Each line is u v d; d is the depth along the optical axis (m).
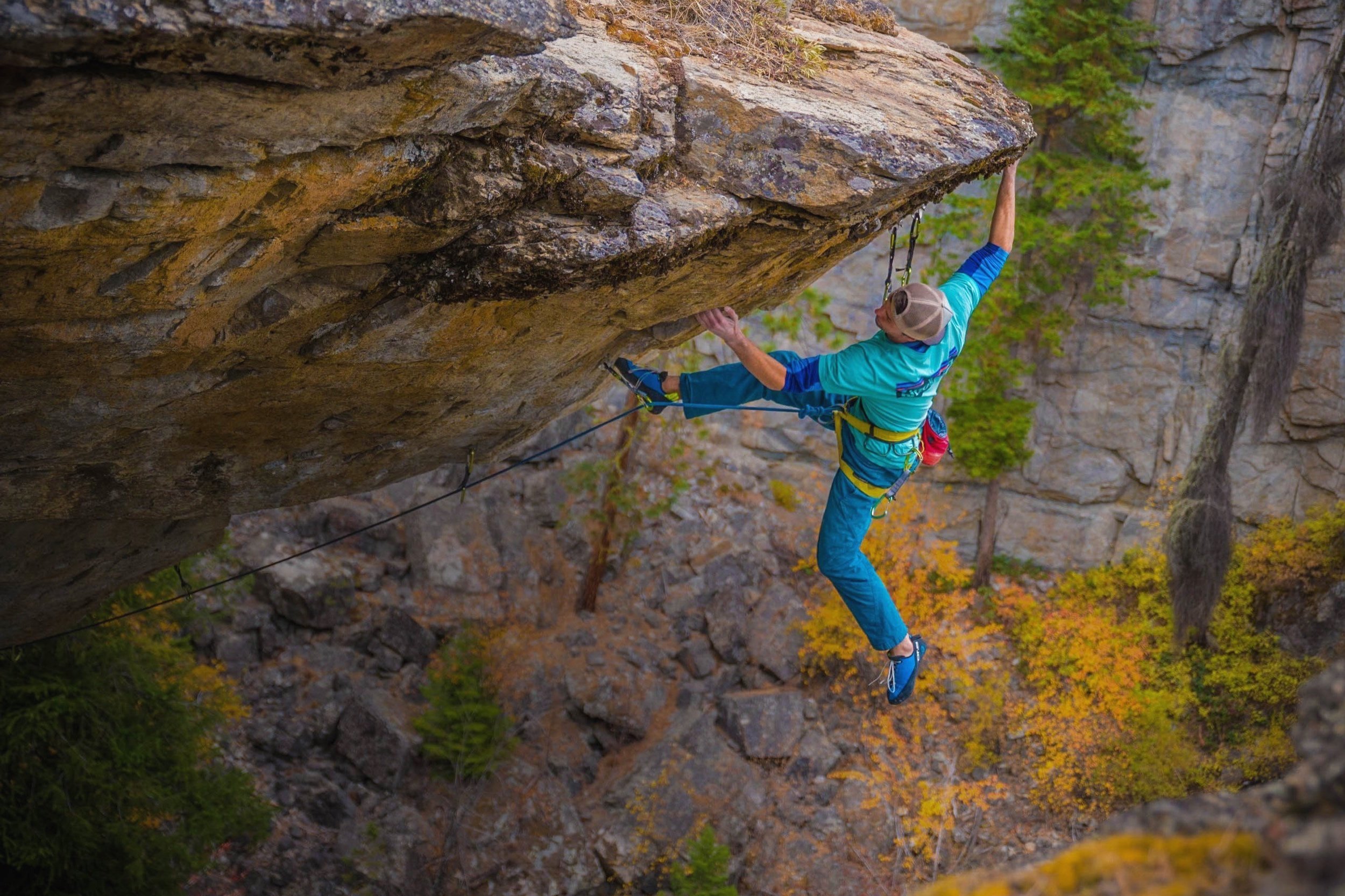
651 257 4.41
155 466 5.46
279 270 4.05
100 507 5.68
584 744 13.75
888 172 4.40
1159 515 15.80
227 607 13.32
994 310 13.93
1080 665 14.64
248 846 11.82
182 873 10.23
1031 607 15.34
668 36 4.61
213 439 5.39
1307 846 1.58
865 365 4.53
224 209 3.42
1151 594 15.45
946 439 5.11
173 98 2.85
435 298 4.39
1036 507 16.27
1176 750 13.61
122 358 4.21
